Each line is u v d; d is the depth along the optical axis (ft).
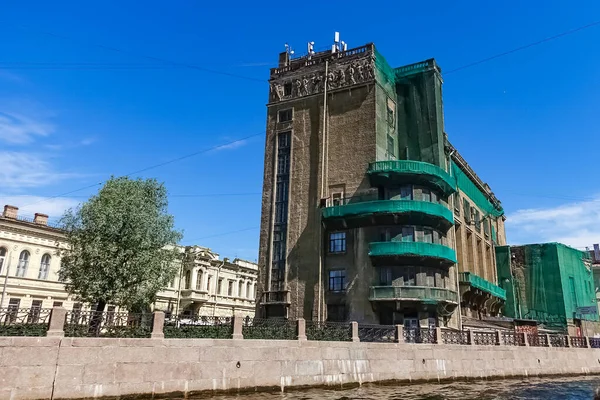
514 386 90.68
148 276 94.17
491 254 193.77
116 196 96.27
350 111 138.10
